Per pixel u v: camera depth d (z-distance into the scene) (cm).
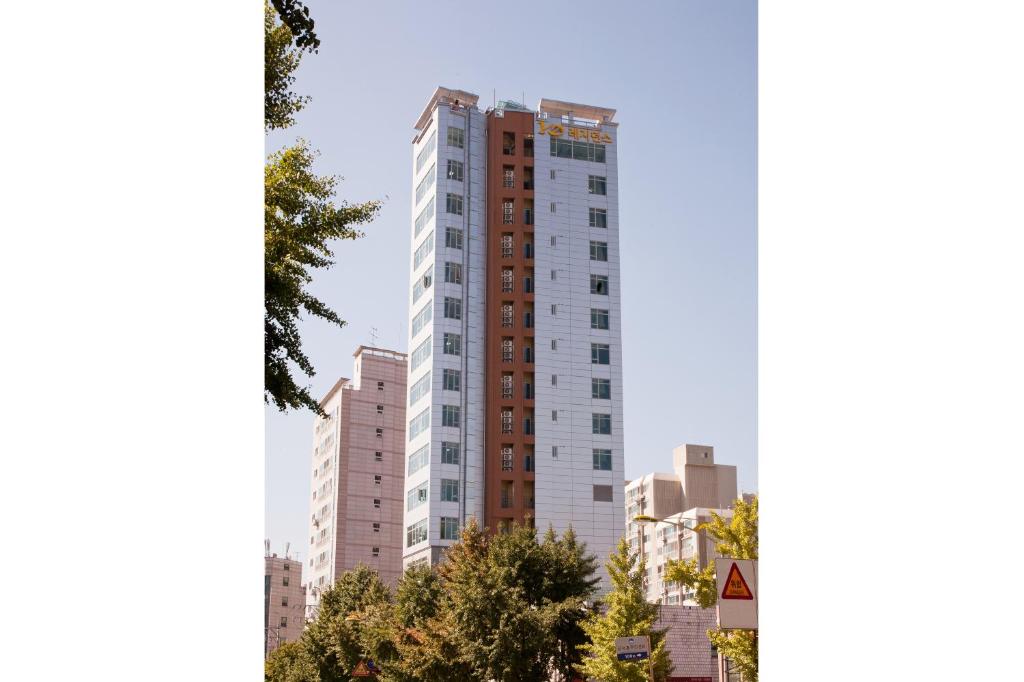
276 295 1183
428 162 7025
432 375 6500
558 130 7056
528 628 3162
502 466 6462
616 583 3097
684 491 8550
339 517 9462
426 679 3275
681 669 3962
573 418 6575
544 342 6662
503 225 6894
